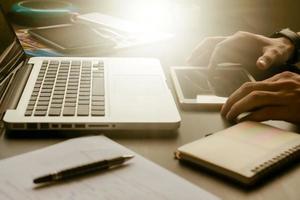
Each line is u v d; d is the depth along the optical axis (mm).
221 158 504
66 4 1340
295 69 918
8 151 552
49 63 837
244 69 882
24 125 591
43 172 475
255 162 496
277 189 476
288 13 1736
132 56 981
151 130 615
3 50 780
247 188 476
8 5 1420
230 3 1479
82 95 680
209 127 643
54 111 620
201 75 842
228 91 768
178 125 615
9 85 711
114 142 557
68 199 430
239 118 642
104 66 830
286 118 638
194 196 440
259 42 959
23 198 429
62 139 587
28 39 1050
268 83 679
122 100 669
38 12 1198
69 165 489
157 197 436
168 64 934
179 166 521
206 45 954
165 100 681
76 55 949
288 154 517
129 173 481
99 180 465
